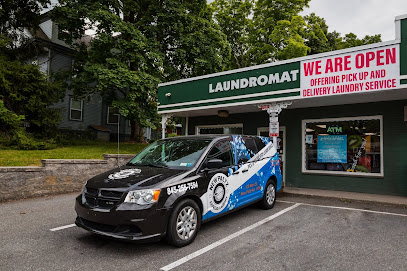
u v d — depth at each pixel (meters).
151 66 16.14
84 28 16.84
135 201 3.99
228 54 18.72
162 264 3.79
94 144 17.83
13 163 9.19
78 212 4.43
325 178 9.41
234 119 11.83
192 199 4.70
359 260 3.94
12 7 16.47
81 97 18.05
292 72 8.26
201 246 4.44
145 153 5.76
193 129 13.10
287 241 4.69
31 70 14.26
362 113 8.82
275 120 8.68
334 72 7.56
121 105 14.59
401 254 4.14
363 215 6.39
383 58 6.87
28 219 5.86
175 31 17.16
